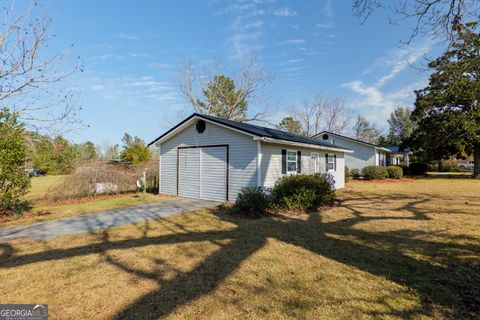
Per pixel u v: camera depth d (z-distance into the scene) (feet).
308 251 14.80
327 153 48.29
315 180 29.45
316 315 8.56
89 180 38.32
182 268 12.48
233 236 17.85
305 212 25.93
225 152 32.99
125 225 21.29
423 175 83.10
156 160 51.55
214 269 12.35
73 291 10.29
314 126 123.44
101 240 17.11
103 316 8.63
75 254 14.44
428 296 9.75
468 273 11.68
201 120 35.47
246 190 26.53
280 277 11.45
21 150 25.75
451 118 59.98
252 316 8.54
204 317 8.50
